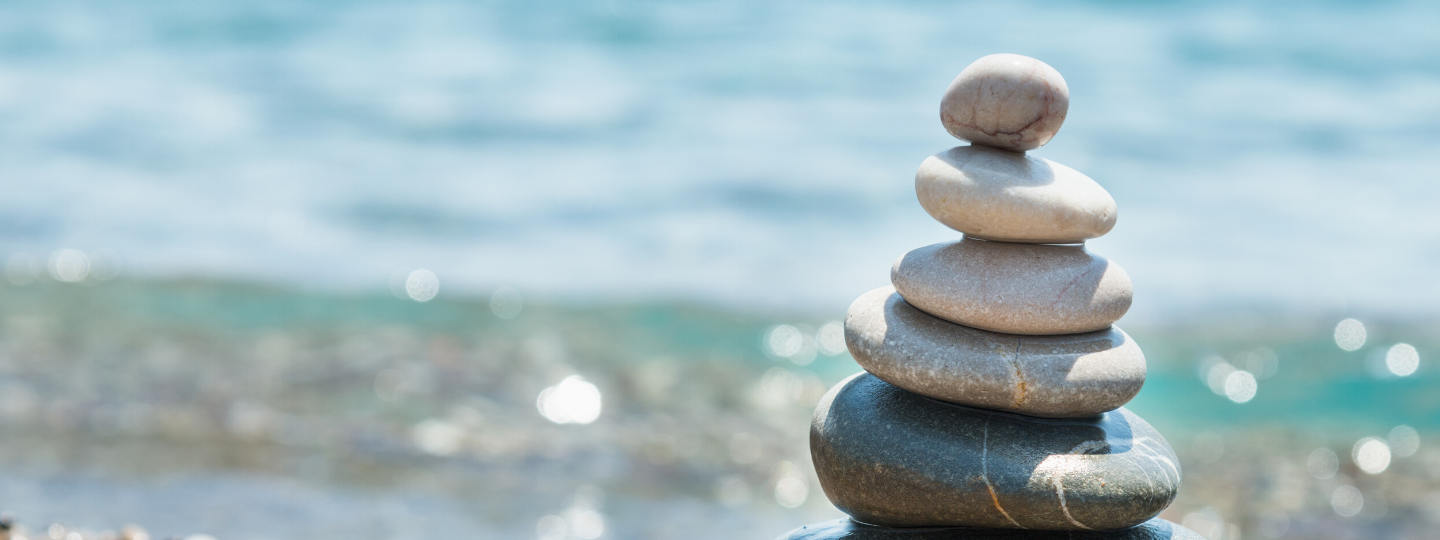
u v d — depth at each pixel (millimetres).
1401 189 11094
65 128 13031
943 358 2523
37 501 4523
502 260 9500
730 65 16094
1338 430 6047
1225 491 5234
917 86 15023
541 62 16297
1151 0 18531
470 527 4543
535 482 5098
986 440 2525
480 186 11516
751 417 6094
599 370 6777
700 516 4793
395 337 7285
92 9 18875
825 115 13719
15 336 6918
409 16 18516
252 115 13922
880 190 11297
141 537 3520
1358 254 9469
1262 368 7090
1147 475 2510
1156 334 7785
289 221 10469
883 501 2600
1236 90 14602
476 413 5945
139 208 10586
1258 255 9453
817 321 8094
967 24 17922
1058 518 2480
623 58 16406
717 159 12188
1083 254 2594
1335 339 7664
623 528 4625
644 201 11031
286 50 16984
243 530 4371
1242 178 11492
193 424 5586
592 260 9531
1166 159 12047
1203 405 6484
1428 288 8703
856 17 18344
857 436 2635
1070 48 16625
